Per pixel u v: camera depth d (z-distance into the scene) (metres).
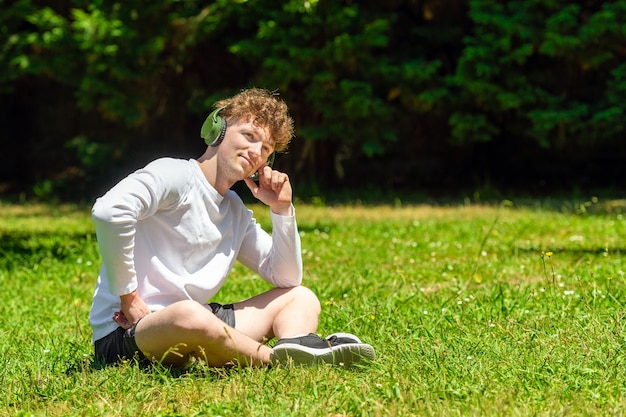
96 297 4.80
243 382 4.18
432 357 4.68
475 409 3.68
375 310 6.18
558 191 21.55
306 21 19.67
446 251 10.98
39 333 6.26
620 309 5.94
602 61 19.66
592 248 10.78
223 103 4.79
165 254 4.64
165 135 22.80
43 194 22.33
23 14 21.59
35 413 3.97
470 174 23.45
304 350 4.42
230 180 4.71
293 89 21.34
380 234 13.20
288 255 4.96
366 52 20.03
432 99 20.25
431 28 21.36
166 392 4.17
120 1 20.56
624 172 22.55
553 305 6.41
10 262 10.56
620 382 4.15
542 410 3.74
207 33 20.84
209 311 4.48
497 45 19.62
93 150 22.25
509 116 21.28
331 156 22.70
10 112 25.39
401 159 24.52
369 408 3.78
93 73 20.84
